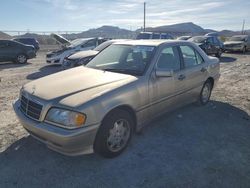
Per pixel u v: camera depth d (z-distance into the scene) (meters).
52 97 3.14
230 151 3.72
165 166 3.31
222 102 6.13
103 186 2.91
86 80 3.63
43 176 3.07
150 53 4.15
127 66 4.13
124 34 40.69
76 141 2.95
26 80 9.12
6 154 3.54
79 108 2.94
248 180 3.04
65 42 18.20
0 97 6.57
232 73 10.59
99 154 3.38
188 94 4.95
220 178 3.07
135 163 3.38
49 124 3.06
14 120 4.82
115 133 3.40
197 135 4.24
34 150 3.65
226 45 22.05
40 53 22.53
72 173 3.14
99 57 4.75
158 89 4.02
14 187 2.86
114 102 3.24
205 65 5.39
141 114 3.78
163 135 4.21
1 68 12.49
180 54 4.72
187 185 2.94
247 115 5.24
